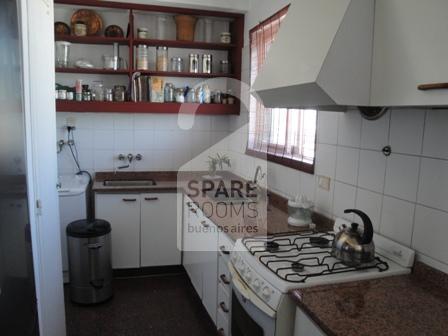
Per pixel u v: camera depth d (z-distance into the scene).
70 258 2.92
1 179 1.10
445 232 1.46
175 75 3.57
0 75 1.13
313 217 2.29
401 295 1.40
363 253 1.62
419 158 1.57
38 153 1.73
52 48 2.05
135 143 3.73
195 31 3.64
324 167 2.22
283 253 1.77
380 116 1.77
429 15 1.13
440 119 1.47
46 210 1.87
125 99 3.43
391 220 1.72
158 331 2.65
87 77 3.53
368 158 1.86
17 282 1.26
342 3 1.39
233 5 3.33
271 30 2.87
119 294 3.17
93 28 3.35
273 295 1.46
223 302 2.25
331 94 1.37
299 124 2.51
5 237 1.13
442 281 1.46
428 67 1.14
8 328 1.14
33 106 1.65
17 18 1.36
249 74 3.35
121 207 3.34
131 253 3.43
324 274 1.54
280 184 2.76
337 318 1.23
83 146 3.63
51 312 1.95
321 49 1.40
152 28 3.56
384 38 1.32
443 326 1.20
